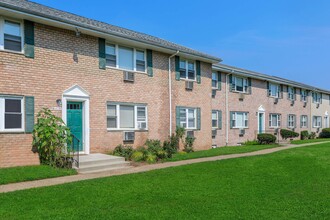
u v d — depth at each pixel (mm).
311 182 10625
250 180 10758
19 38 12391
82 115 14562
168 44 19422
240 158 15609
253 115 29141
